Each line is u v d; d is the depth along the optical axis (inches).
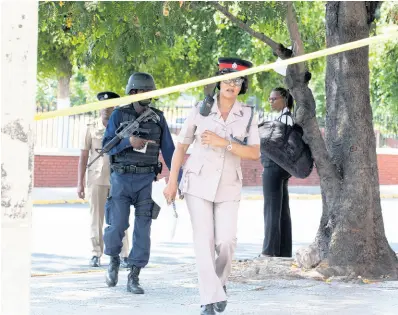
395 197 1205.7
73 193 975.0
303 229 706.2
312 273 353.1
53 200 908.0
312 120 361.4
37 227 655.8
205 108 265.9
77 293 319.9
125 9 365.1
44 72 926.4
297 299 303.9
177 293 321.1
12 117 116.6
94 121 417.4
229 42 1005.8
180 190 269.0
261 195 1076.5
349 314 276.7
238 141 264.8
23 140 117.6
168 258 503.8
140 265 322.0
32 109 118.1
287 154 363.3
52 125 1091.9
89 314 273.7
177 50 941.8
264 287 328.8
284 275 352.8
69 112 133.5
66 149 1061.1
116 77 878.4
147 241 324.2
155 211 326.3
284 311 279.9
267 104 1083.3
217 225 262.4
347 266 354.6
